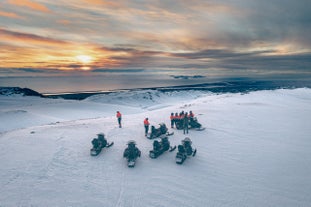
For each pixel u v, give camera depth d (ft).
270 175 43.04
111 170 42.34
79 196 33.55
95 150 48.24
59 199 32.58
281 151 55.83
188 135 67.46
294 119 95.61
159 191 35.88
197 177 41.14
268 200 34.81
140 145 56.75
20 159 44.88
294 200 35.04
